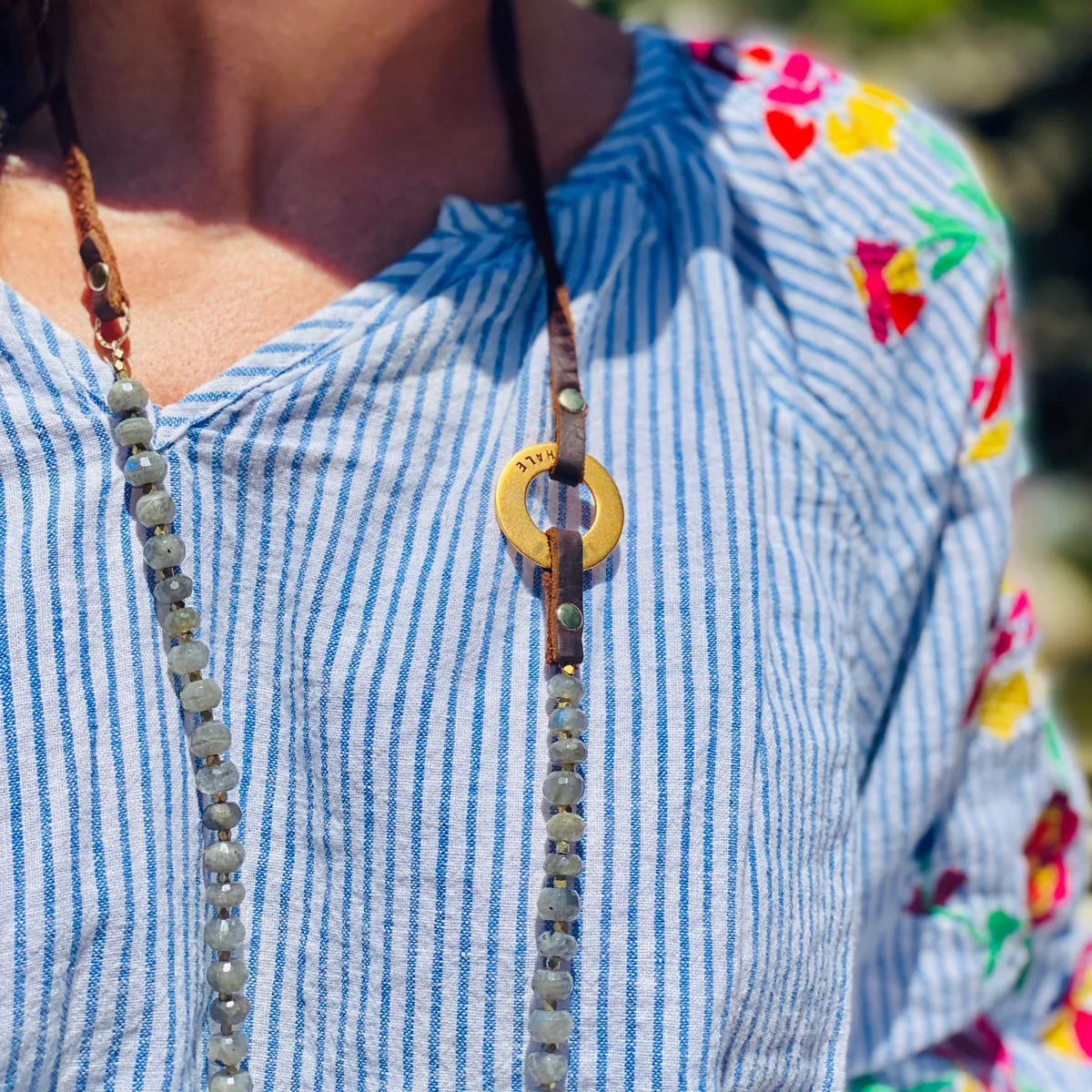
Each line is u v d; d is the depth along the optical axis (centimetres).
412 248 95
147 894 77
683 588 85
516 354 91
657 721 83
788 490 94
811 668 90
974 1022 114
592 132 103
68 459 78
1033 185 551
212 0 89
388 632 82
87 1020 75
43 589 76
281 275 91
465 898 80
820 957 88
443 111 98
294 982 83
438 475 86
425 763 81
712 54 110
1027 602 113
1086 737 368
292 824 83
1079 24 560
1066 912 117
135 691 78
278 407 83
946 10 582
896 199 105
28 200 90
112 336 85
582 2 133
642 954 81
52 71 91
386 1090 81
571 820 80
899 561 103
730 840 82
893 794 105
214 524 83
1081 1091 113
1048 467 525
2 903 73
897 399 103
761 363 97
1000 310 108
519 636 83
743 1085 84
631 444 89
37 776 75
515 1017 80
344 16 91
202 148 92
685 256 96
